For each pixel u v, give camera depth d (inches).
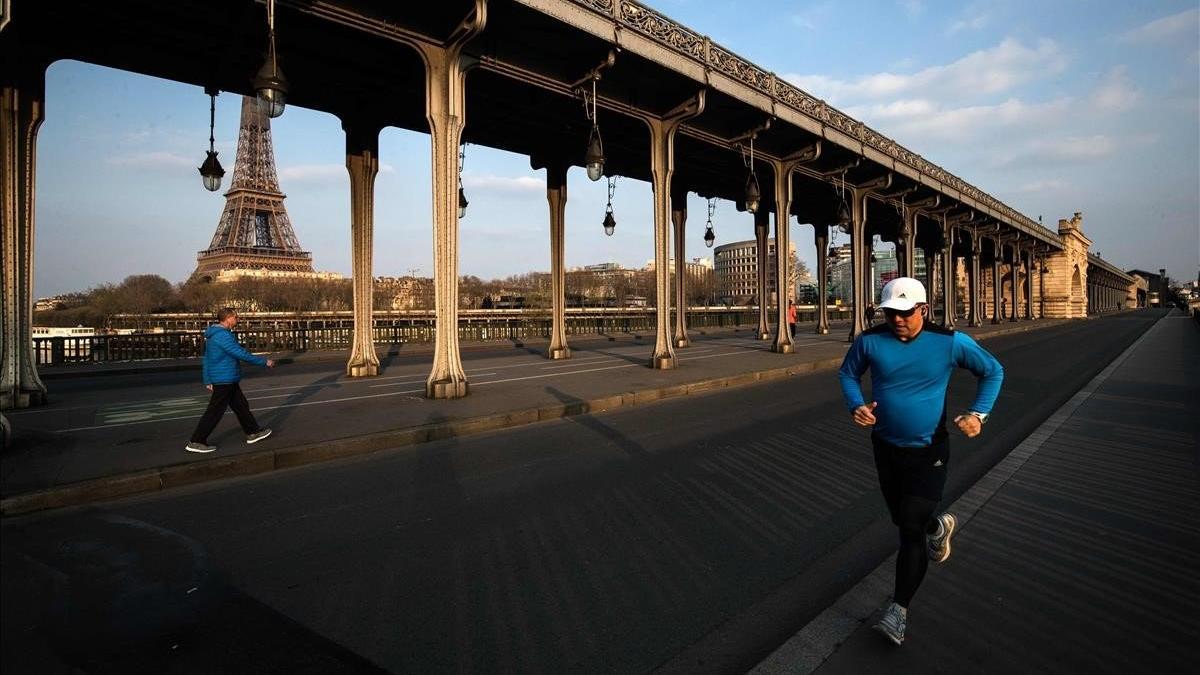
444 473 253.9
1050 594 141.9
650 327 1460.4
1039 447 286.5
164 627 125.3
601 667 115.1
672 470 254.8
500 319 1163.3
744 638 126.2
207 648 117.8
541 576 154.9
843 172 844.0
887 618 120.6
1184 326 1688.0
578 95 514.3
